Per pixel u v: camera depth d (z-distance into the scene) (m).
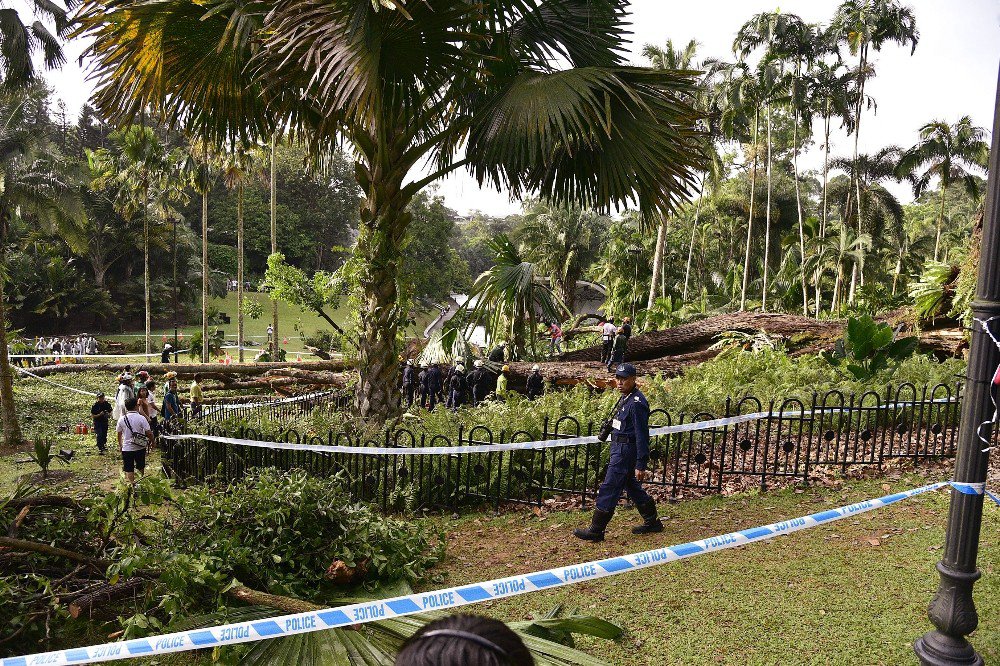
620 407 6.08
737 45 32.38
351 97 6.61
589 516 6.81
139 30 7.17
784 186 44.69
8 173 20.86
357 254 8.83
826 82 32.09
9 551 4.51
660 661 4.05
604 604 4.78
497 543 6.36
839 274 36.22
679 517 6.50
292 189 78.56
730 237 46.34
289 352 43.12
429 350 16.69
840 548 5.39
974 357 3.38
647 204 7.76
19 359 31.12
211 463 9.56
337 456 7.98
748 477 7.41
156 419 13.24
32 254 55.53
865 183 41.28
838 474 7.25
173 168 32.25
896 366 10.73
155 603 4.50
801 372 11.06
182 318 65.19
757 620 4.42
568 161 7.93
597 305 49.56
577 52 8.88
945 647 3.53
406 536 6.02
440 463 7.60
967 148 38.34
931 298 14.02
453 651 0.77
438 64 7.52
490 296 15.94
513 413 8.91
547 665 3.54
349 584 5.46
